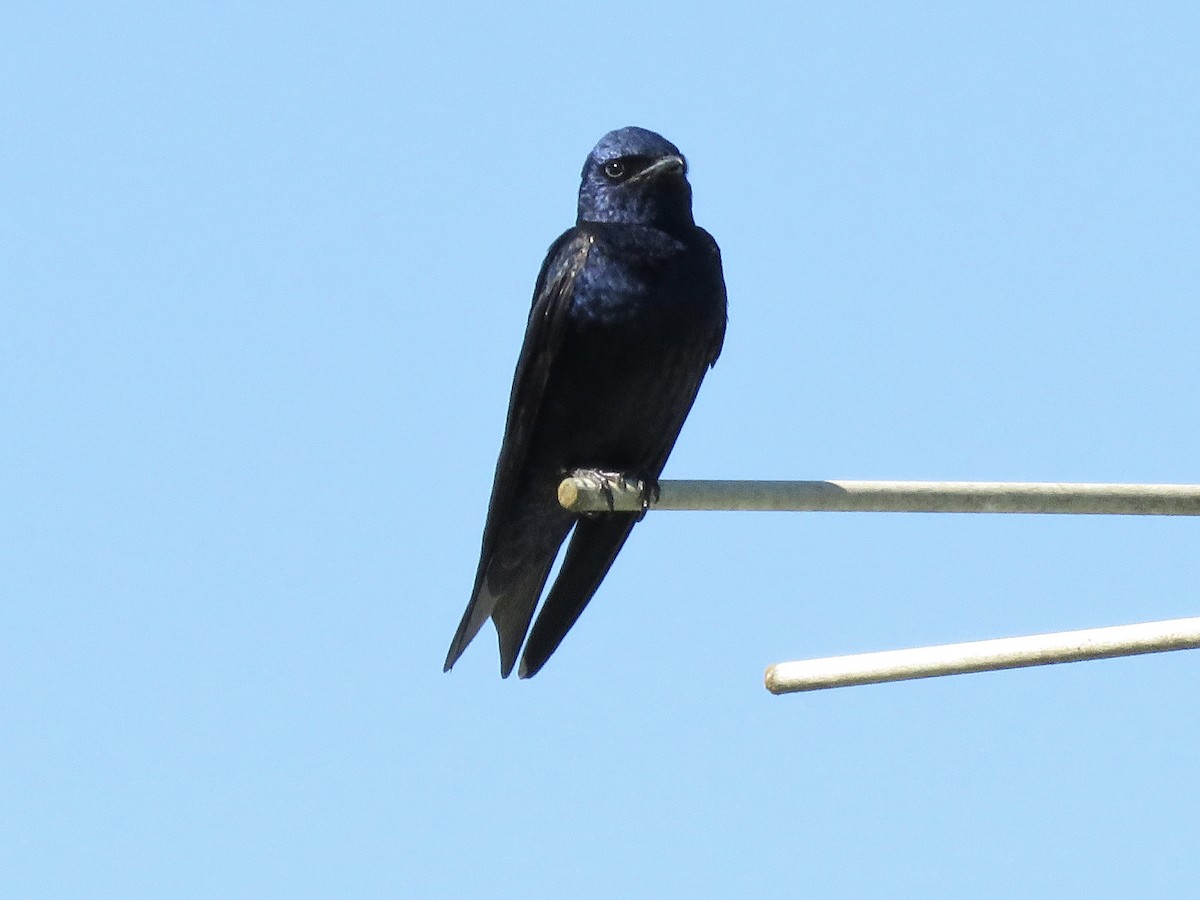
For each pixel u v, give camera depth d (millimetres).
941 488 8844
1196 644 7312
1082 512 8930
